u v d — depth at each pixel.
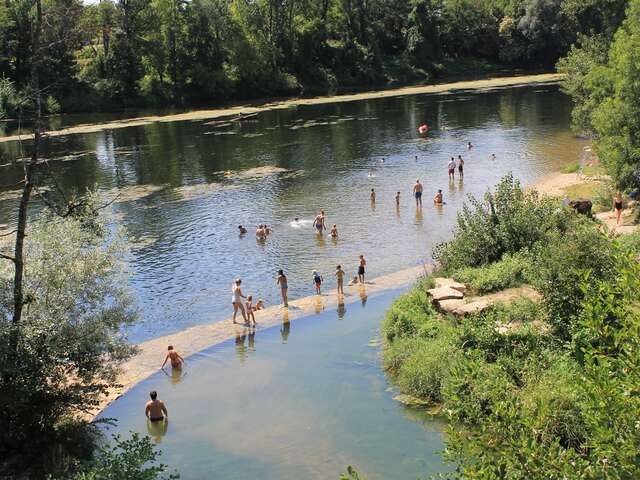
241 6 112.69
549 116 71.44
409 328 21.38
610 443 7.75
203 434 17.22
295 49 115.81
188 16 107.38
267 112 93.12
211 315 26.20
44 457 15.41
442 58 129.00
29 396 15.82
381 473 14.68
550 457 8.09
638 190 32.19
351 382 19.39
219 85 107.50
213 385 20.08
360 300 26.34
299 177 50.69
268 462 15.61
